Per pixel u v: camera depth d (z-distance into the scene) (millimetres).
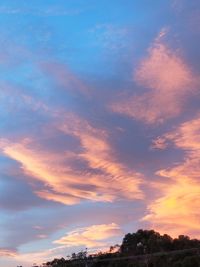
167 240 78562
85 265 85438
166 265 70625
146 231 85375
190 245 74125
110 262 80875
